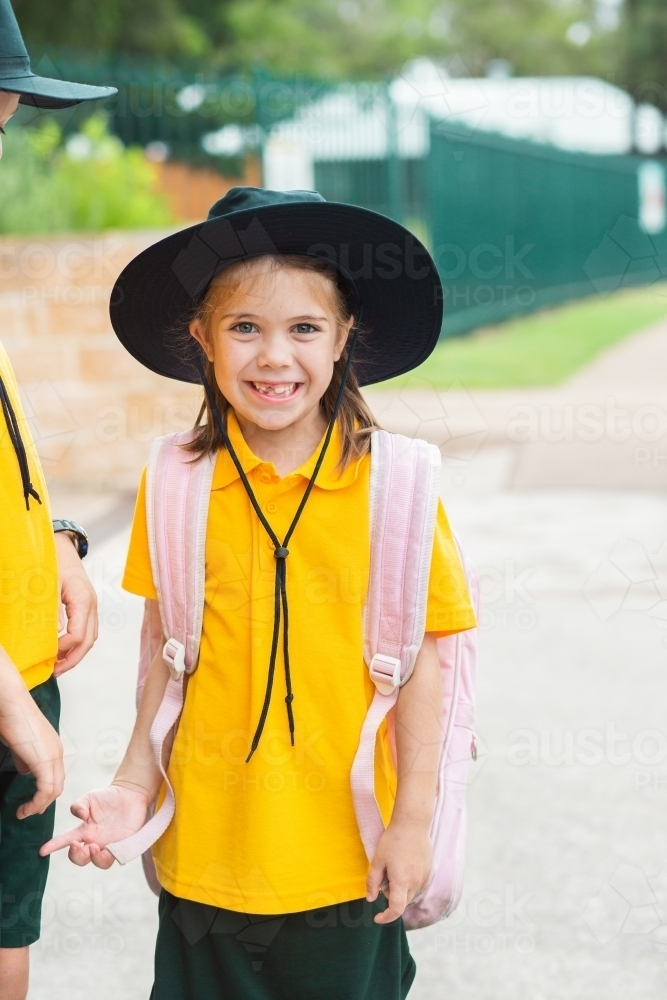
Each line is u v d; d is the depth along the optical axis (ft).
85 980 8.82
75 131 30.66
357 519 6.37
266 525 6.33
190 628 6.46
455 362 40.98
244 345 6.26
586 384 37.32
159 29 58.85
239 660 6.35
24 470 6.56
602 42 112.47
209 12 67.36
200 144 34.91
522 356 42.93
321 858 6.27
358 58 99.30
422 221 43.70
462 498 23.91
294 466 6.54
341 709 6.31
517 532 21.36
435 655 6.62
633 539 20.56
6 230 27.20
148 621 6.99
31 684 6.67
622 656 15.39
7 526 6.45
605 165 58.18
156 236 24.14
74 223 28.60
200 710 6.43
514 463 26.35
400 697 6.53
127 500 23.11
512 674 14.87
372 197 40.42
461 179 46.37
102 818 6.54
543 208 54.13
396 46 101.04
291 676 6.29
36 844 6.90
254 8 70.23
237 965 6.46
